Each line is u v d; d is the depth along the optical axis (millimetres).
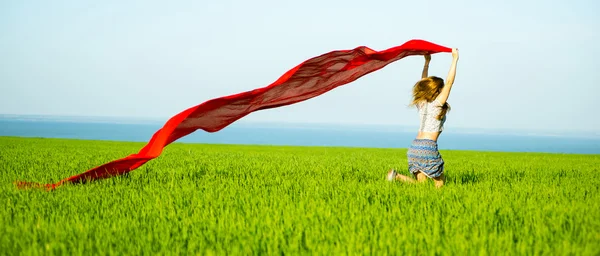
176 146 36750
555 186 8812
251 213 5934
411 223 5383
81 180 8555
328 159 18516
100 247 4527
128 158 8750
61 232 4965
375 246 4578
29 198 6930
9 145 25406
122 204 6559
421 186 8055
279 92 8648
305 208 6293
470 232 5160
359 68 8914
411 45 8336
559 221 5531
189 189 7820
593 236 4914
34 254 4277
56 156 16391
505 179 10398
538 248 4453
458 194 7344
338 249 4469
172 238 4832
